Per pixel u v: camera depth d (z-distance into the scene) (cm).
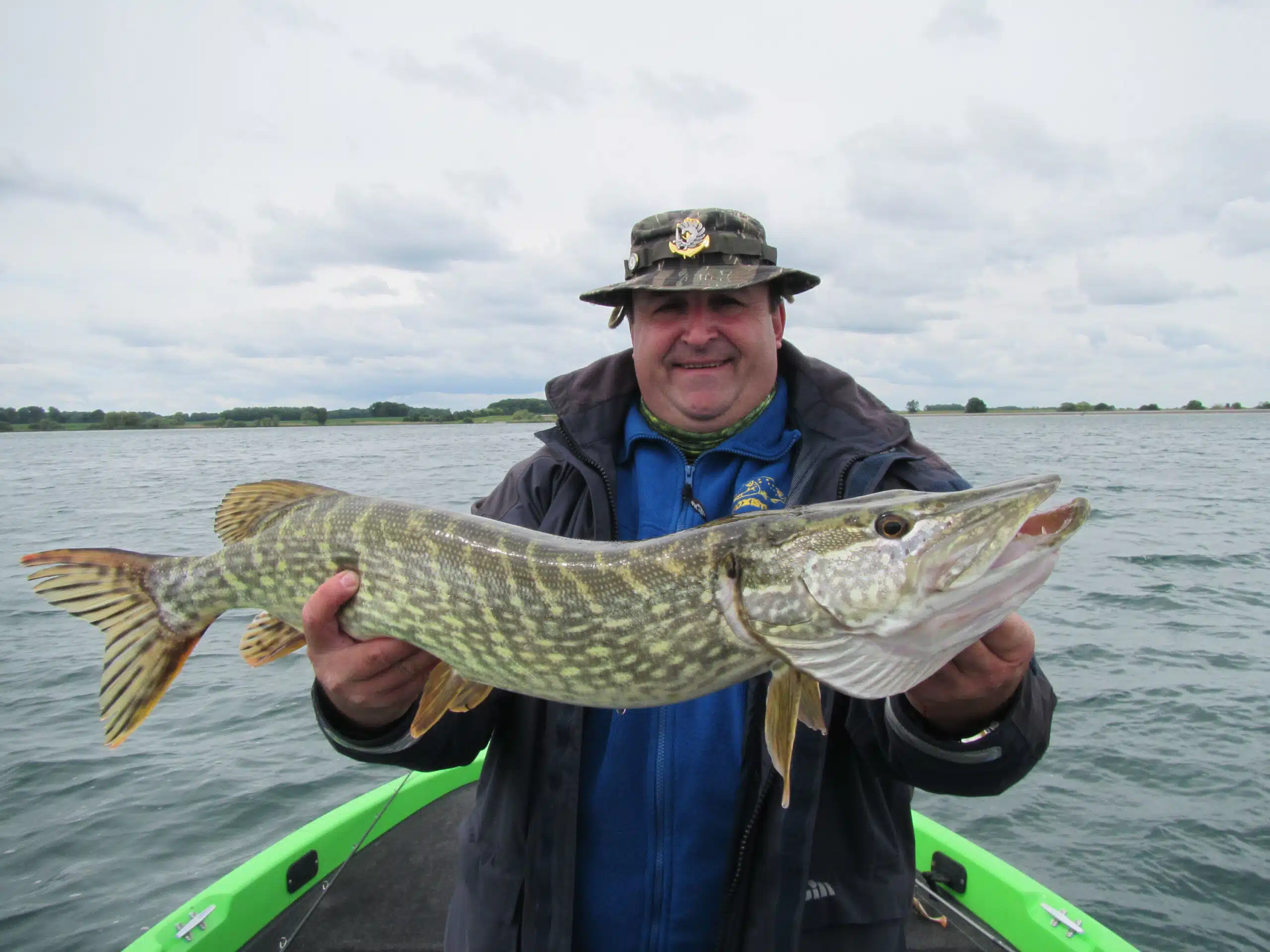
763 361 88
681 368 88
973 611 68
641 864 76
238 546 96
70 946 144
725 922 73
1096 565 432
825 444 85
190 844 172
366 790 193
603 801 78
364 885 123
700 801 76
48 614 340
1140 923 150
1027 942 111
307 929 115
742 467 89
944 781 70
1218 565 428
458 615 82
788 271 85
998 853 170
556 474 93
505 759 83
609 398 92
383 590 86
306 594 92
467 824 86
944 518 71
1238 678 257
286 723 230
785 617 74
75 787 195
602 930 76
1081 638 301
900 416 87
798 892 72
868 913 75
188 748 215
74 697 249
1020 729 68
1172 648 288
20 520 617
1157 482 876
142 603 100
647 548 79
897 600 71
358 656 77
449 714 82
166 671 100
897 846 78
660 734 78
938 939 115
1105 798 189
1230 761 204
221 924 109
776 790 73
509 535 83
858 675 71
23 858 167
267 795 192
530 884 76
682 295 87
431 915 117
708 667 76
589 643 78
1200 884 159
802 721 73
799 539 74
